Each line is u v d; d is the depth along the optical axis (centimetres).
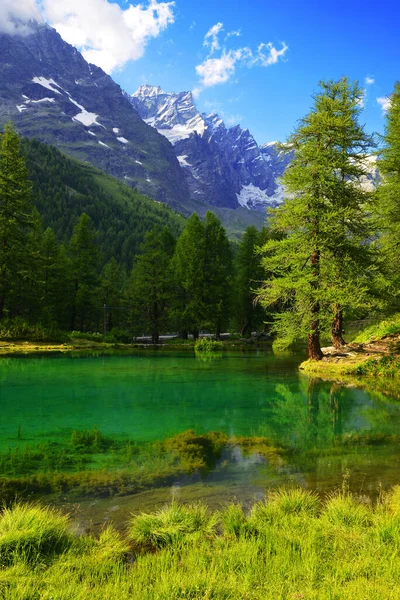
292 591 389
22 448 930
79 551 490
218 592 386
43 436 1027
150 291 5131
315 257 2262
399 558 447
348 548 481
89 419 1198
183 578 410
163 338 6662
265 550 482
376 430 1106
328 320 2288
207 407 1370
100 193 17962
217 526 576
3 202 3903
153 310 5212
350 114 2236
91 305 5794
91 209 15525
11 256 3891
